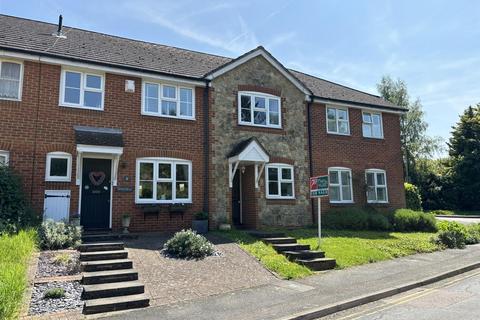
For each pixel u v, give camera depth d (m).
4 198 10.65
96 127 13.32
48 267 8.61
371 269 10.53
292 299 7.59
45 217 12.08
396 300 7.82
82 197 12.95
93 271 8.69
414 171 41.75
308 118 18.02
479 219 27.92
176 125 14.77
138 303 7.14
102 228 13.06
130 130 13.90
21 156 12.05
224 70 15.88
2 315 5.70
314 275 9.80
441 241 14.58
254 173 15.87
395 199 20.03
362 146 19.44
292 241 12.41
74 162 12.74
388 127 20.73
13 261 7.99
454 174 40.50
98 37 16.64
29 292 7.24
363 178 19.08
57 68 13.09
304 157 17.48
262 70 17.00
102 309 6.82
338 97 19.53
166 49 18.16
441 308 7.01
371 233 15.54
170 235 12.95
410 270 10.32
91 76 13.69
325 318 6.79
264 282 8.91
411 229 17.19
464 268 10.62
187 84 15.27
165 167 14.39
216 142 15.38
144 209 13.61
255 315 6.64
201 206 14.76
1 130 11.92
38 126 12.45
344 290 8.26
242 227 16.05
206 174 15.01
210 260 10.18
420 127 41.88
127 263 9.10
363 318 6.66
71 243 10.43
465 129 41.97
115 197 13.30
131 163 13.72
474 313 6.60
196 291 8.04
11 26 14.45
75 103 13.23
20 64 12.62
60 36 15.10
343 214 16.89
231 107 15.95
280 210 16.30
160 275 8.83
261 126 16.52
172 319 6.46
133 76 14.30
